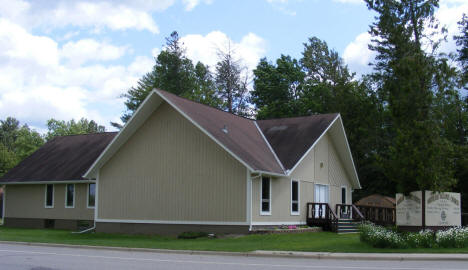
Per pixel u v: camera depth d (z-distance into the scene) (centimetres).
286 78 6041
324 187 3356
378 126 4994
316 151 3266
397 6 2322
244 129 3119
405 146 1994
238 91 6278
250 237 2359
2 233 3003
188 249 1961
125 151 2934
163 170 2786
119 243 2234
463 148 2186
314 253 1794
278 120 3441
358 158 5041
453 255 1689
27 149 7244
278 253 1805
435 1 2638
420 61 2108
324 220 2936
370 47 4972
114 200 2928
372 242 1945
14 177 3853
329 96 5416
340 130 3381
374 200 4116
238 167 2552
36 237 2653
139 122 2864
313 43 6456
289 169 2800
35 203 3772
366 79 5191
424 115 2081
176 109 2680
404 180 2067
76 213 3559
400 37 2228
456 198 2195
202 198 2639
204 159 2662
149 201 2806
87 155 3784
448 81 2152
